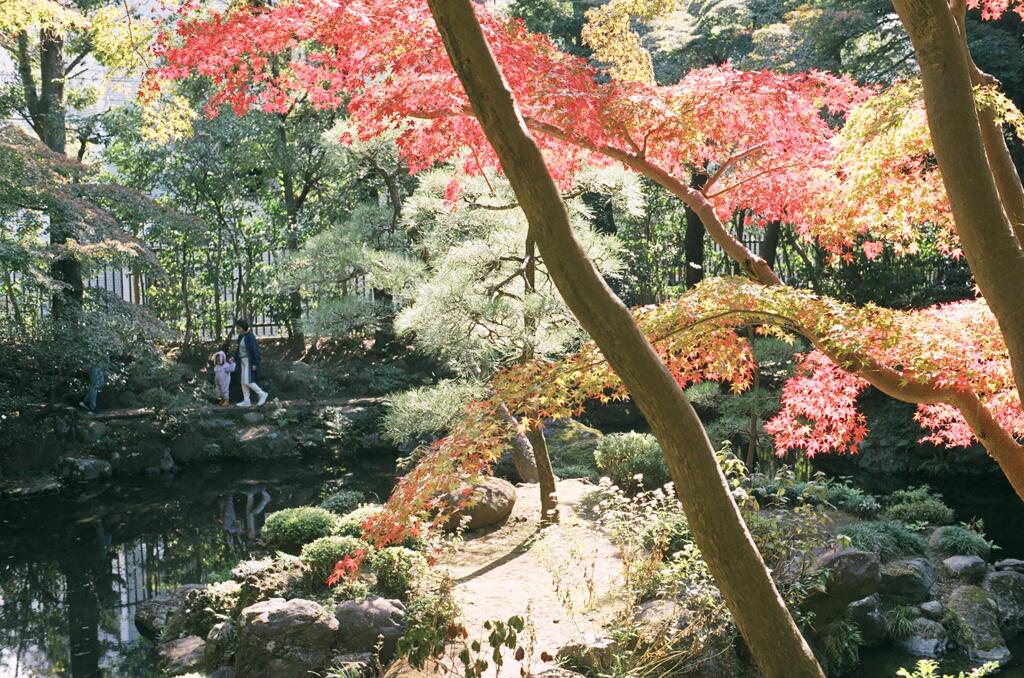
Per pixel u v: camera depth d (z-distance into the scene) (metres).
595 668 5.74
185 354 21.94
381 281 12.25
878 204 5.54
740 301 4.55
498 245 9.73
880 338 4.15
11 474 15.95
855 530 9.38
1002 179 4.21
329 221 22.58
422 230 11.64
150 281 22.34
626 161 5.77
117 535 13.23
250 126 21.11
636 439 10.98
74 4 17.12
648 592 6.88
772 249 20.67
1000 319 3.33
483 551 8.84
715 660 6.20
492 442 4.69
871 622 8.15
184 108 10.01
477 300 9.31
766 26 17.62
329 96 6.57
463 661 4.86
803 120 5.90
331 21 5.57
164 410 17.92
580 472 12.48
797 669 2.94
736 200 6.60
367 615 6.64
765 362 13.77
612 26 9.15
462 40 2.81
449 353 10.05
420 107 6.04
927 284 18.66
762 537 7.27
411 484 4.81
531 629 5.39
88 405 18.19
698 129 5.84
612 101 5.43
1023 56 15.16
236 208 23.00
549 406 4.68
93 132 20.59
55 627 9.41
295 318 23.02
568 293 2.91
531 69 5.59
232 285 23.28
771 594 2.97
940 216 5.51
